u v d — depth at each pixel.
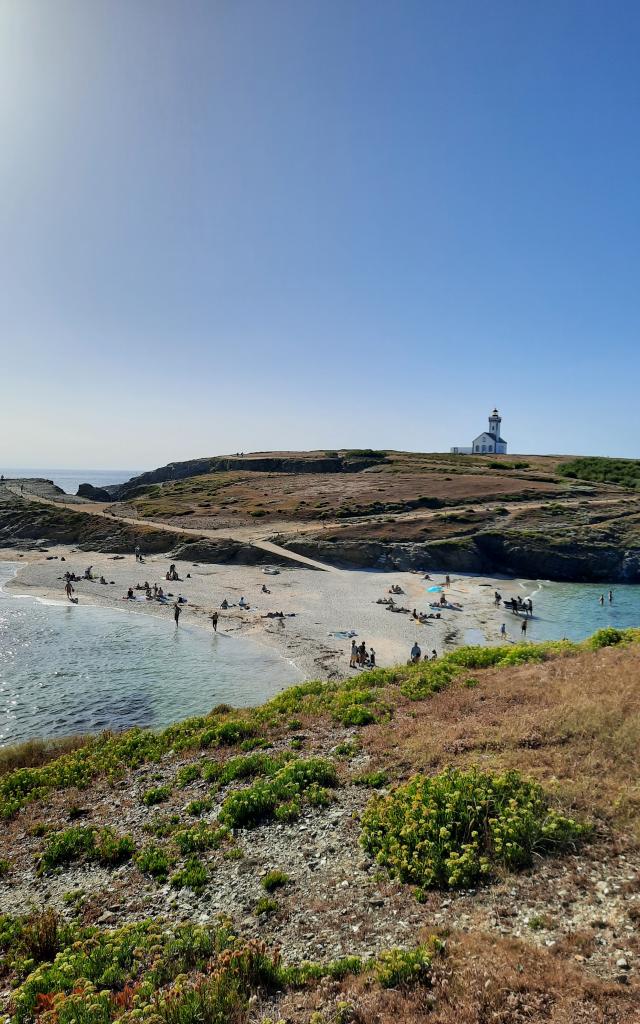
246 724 21.05
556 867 9.73
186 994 7.81
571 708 15.99
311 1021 7.05
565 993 6.80
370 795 13.94
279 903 10.54
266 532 92.88
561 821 10.51
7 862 13.86
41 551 91.00
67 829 15.12
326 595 62.84
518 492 109.44
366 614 54.66
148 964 9.29
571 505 96.44
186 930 9.91
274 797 14.54
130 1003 8.16
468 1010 6.72
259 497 122.38
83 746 23.34
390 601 59.09
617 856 9.77
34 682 36.25
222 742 20.19
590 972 7.22
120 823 15.12
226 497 125.50
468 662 26.09
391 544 80.69
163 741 21.61
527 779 12.00
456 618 53.62
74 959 9.46
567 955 7.62
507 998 6.85
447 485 119.88
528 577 77.31
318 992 7.80
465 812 11.22
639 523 85.62
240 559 80.75
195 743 20.42
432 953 8.01
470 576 75.75
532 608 58.56
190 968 9.04
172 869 12.48
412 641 45.69
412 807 11.80
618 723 14.50
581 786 11.70
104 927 10.81
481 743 15.06
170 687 35.38
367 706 21.03
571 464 146.38
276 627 49.81
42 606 58.16
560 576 76.62
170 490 143.88
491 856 10.27
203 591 64.50
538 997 6.80
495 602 60.66
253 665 39.84
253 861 12.20
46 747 23.94
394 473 143.25
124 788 17.56
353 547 80.12
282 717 21.80
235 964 8.53
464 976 7.39
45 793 17.91
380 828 12.05
